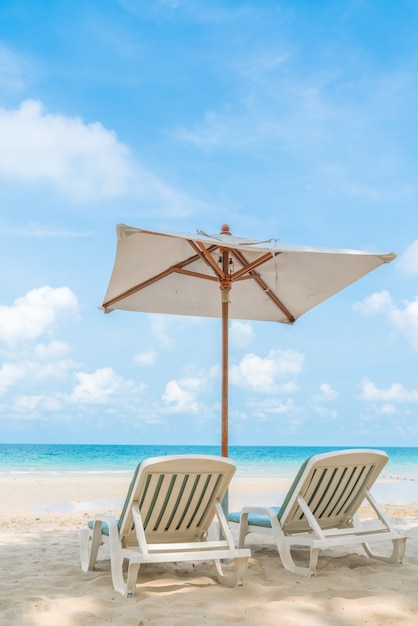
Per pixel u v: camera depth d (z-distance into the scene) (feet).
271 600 11.54
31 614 10.59
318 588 12.23
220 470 12.76
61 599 11.41
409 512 31.50
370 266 16.40
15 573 14.37
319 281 18.38
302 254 17.25
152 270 18.07
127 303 19.99
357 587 12.30
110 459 173.68
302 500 13.80
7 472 101.91
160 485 12.37
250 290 20.59
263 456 204.95
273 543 18.52
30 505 38.50
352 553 16.40
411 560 15.15
